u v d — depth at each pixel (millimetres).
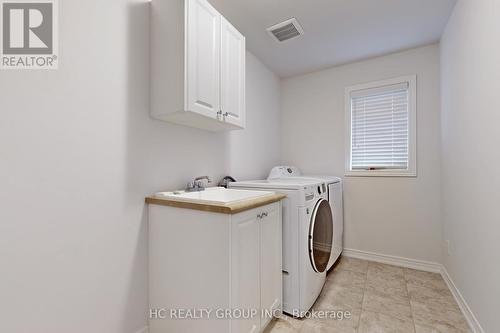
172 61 1353
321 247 1917
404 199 2486
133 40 1383
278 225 1607
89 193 1171
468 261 1569
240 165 2432
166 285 1356
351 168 2811
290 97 3215
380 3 1779
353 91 2785
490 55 1246
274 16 1934
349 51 2516
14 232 936
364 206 2691
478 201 1404
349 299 1835
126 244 1335
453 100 1882
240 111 1803
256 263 1334
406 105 2531
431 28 2102
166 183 1601
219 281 1143
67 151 1089
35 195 989
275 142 3111
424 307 1719
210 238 1171
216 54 1542
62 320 1068
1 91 919
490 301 1256
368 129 2734
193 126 1821
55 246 1048
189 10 1320
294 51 2523
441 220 2281
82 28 1149
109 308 1250
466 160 1604
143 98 1439
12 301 930
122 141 1323
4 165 915
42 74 1020
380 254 2590
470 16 1518
